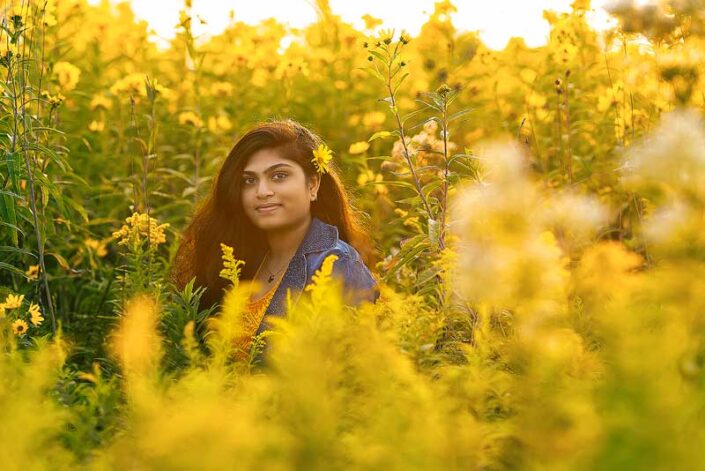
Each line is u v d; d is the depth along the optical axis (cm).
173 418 142
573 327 183
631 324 151
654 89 343
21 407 151
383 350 169
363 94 646
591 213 219
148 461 145
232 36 728
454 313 236
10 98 346
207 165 542
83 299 426
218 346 193
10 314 293
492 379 162
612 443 131
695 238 166
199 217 336
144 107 581
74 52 623
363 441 146
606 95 471
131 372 181
